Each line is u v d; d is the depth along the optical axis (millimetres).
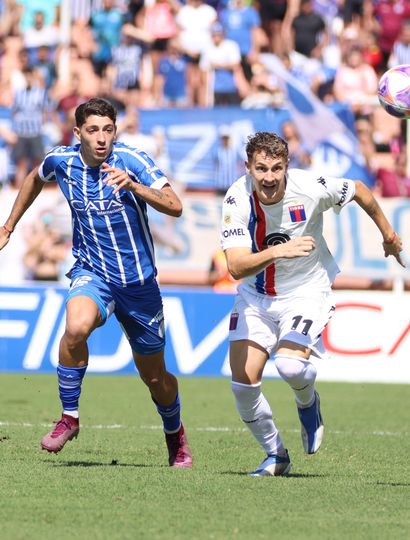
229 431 31078
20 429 30219
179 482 19906
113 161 21141
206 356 48750
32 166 63000
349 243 56500
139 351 22062
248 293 21109
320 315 20734
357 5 67125
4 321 49156
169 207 20531
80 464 22688
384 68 67312
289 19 66812
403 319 48250
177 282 58000
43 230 58750
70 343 20859
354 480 21062
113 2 67375
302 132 59844
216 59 65438
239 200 20219
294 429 32000
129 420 33688
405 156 62281
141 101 65938
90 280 21422
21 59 66812
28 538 14914
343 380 48594
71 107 63969
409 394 43938
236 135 59812
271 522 16328
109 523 16047
